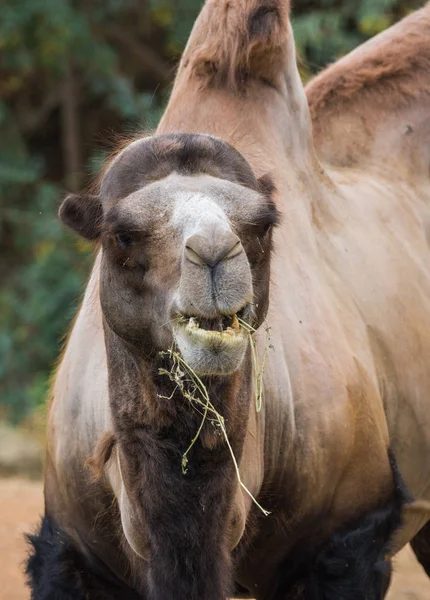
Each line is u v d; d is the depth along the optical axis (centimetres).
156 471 1322
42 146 6172
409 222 1984
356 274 1795
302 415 1594
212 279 1172
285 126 1773
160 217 1246
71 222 1438
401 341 1823
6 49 5188
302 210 1742
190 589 1324
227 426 1307
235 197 1270
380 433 1692
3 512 3272
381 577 1661
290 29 1792
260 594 1683
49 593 1587
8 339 4881
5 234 5797
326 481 1617
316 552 1630
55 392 1641
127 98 5191
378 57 2106
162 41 5869
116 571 1589
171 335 1235
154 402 1305
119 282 1292
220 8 1745
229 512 1346
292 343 1612
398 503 1705
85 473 1555
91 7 5319
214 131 1708
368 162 2044
